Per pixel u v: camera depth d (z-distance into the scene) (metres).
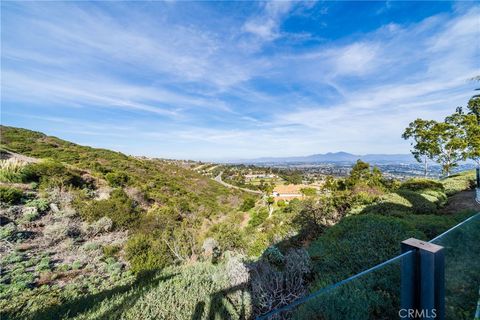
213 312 2.85
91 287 5.70
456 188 8.41
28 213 9.07
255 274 3.32
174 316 2.85
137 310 2.99
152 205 16.08
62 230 8.59
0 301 4.71
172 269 5.49
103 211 10.97
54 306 4.21
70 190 12.84
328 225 6.05
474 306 1.44
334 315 1.62
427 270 1.08
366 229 3.76
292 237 5.92
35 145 24.27
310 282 3.14
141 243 7.55
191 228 10.52
